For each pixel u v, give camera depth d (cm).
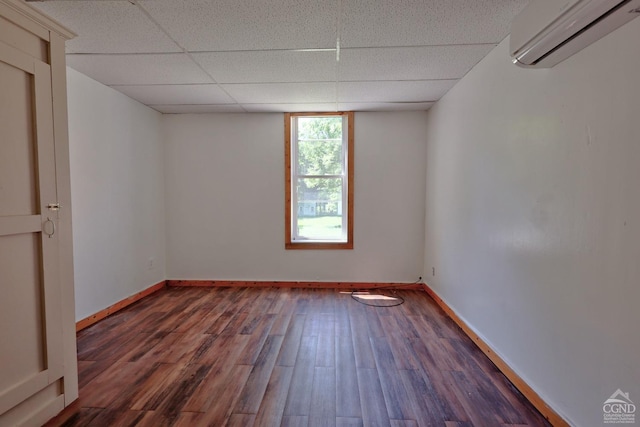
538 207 175
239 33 207
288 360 225
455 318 290
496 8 178
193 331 272
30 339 156
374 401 180
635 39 119
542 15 135
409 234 397
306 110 387
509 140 204
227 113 398
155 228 391
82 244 276
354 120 391
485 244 236
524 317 187
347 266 403
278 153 399
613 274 128
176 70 266
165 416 168
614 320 128
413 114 388
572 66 150
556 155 161
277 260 407
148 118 374
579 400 146
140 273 361
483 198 239
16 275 149
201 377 203
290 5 176
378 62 249
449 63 249
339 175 408
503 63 212
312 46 225
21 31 150
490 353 224
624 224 123
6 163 145
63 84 172
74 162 267
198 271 412
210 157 403
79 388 191
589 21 119
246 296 368
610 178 129
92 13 183
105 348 241
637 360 119
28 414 155
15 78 148
